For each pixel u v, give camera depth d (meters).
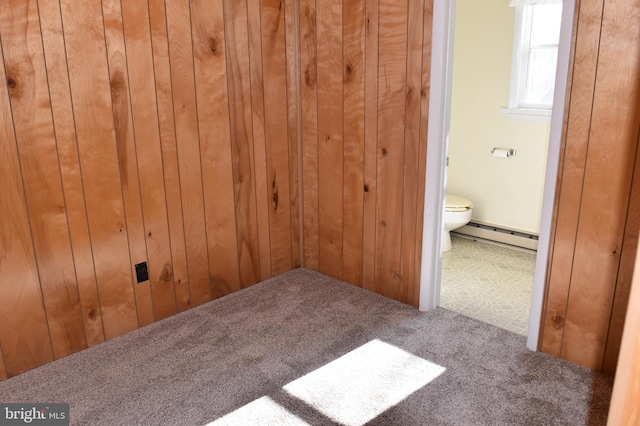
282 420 1.97
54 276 2.32
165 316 2.79
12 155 2.10
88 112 2.29
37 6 2.07
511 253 3.81
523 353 2.41
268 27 2.92
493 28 3.62
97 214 2.41
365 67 2.77
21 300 2.24
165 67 2.52
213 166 2.84
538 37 3.57
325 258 3.33
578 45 2.03
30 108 2.12
